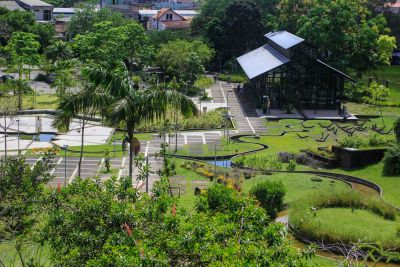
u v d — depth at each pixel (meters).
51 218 25.97
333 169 68.62
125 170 66.62
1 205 30.42
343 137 83.69
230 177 61.44
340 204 50.25
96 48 124.19
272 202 49.75
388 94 115.06
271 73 102.44
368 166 68.12
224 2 154.88
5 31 146.38
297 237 43.50
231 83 127.94
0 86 99.50
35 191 32.03
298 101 103.38
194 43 130.00
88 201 26.11
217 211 26.92
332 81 102.88
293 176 63.06
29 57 117.19
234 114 99.62
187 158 73.56
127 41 127.19
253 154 74.88
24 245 32.50
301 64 102.19
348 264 24.28
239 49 143.75
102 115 45.09
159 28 183.88
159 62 126.00
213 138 84.19
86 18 156.62
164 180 30.56
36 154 73.56
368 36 120.94
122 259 20.62
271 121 95.31
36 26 148.75
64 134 84.50
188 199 53.38
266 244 23.05
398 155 64.56
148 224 24.69
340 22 119.81
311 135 86.00
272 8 156.50
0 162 38.88
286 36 114.25
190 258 21.94
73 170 66.31
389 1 168.75
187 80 121.75
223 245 22.80
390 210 47.88
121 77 44.59
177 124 82.19
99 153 73.94
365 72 130.25
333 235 42.00
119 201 27.09
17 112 92.19
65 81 100.56
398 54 161.62
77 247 24.78
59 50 127.50
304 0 134.62
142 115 43.91
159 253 21.27
